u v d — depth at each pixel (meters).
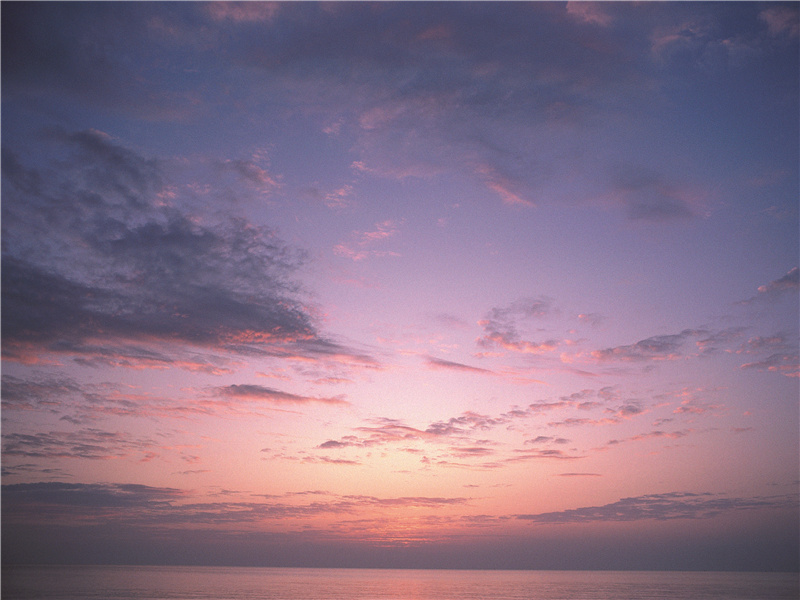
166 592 106.81
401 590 139.12
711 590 138.12
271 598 101.44
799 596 113.38
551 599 107.00
